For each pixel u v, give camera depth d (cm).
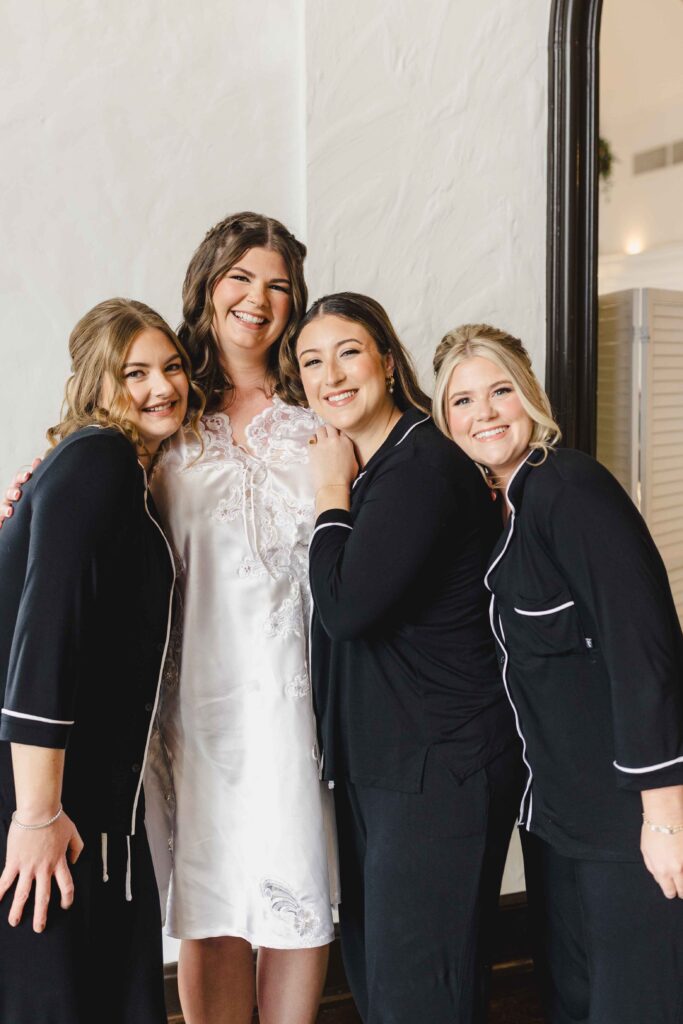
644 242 258
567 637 160
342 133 238
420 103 243
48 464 159
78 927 157
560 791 165
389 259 245
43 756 150
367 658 176
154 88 228
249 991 206
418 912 171
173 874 190
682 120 258
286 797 181
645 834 153
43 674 149
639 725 149
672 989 159
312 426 188
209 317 185
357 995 201
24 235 225
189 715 184
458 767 171
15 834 151
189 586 181
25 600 152
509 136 251
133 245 232
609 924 162
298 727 183
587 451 257
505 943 270
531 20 248
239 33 232
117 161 228
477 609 177
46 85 222
